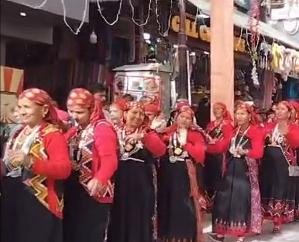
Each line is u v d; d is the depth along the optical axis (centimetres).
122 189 503
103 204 427
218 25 795
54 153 376
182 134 580
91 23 721
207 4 965
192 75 946
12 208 379
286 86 1384
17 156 372
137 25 784
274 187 754
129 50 793
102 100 505
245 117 664
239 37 1032
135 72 755
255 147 664
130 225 504
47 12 502
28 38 433
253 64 1045
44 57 484
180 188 573
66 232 423
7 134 376
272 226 795
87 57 681
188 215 575
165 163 579
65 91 505
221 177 737
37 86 447
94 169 416
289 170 761
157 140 516
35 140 375
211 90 802
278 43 1169
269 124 783
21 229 377
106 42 746
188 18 878
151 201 519
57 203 388
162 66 786
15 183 378
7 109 340
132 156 507
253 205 673
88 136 419
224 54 793
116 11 757
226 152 678
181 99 715
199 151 582
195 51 940
